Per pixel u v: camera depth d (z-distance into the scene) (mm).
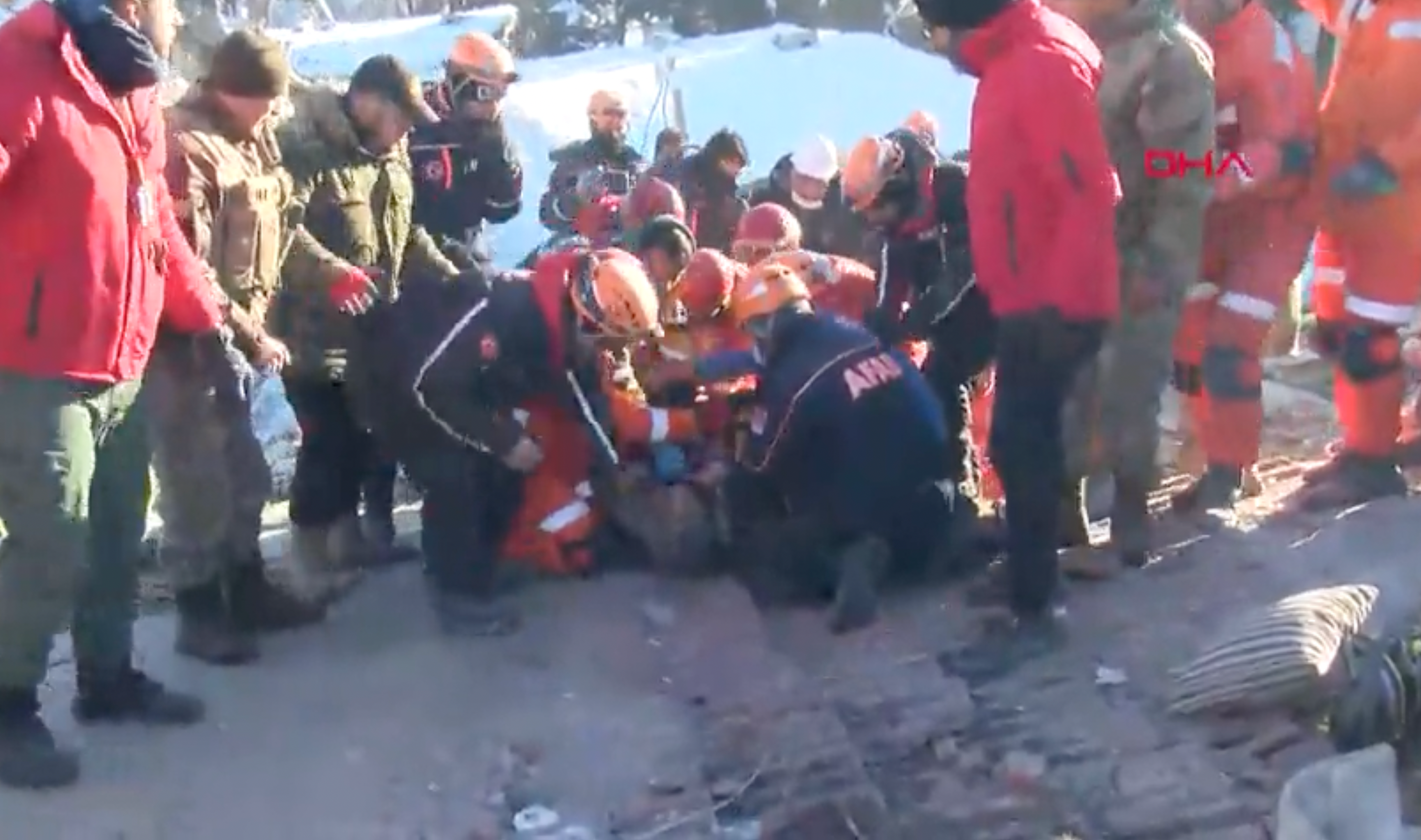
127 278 3676
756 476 5020
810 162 6664
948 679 4375
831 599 4961
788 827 3744
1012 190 4086
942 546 4965
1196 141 4641
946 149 14680
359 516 5469
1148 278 4762
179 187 4125
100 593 4141
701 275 5227
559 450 5176
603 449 5074
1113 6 4641
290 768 4035
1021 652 4410
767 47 19156
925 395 4941
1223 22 5105
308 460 5188
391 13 23172
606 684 4484
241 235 4293
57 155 3484
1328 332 5461
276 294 4676
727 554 5215
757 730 4160
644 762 4043
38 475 3648
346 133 4664
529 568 5227
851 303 5562
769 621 4883
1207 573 4887
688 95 17719
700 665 4570
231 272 4309
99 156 3545
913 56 18781
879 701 4285
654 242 5270
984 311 5191
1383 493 5367
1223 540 5137
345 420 5129
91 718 4262
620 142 7844
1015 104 4031
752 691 4375
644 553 5328
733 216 7277
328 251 4637
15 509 3680
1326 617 4113
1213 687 4043
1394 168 5098
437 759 4082
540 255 5598
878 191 5203
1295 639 4016
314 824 3789
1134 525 5012
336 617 5027
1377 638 4105
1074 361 4211
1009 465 4312
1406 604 4391
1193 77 4613
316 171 4629
